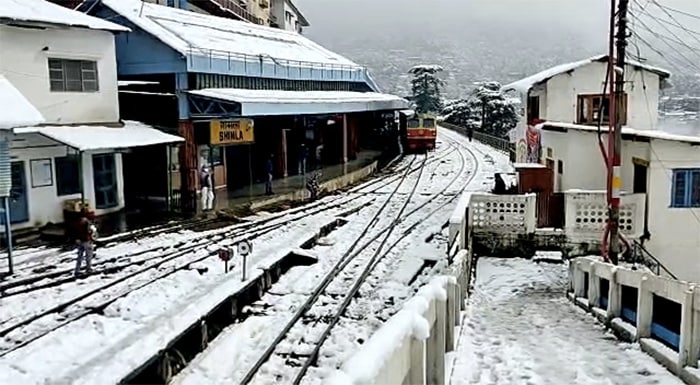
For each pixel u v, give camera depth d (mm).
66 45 22219
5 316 12906
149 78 28156
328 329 12773
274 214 25828
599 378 8406
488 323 11797
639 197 18375
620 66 15812
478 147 59438
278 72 34781
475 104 83625
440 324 6344
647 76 26031
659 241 18391
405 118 56562
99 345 11539
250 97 28016
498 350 9594
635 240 18469
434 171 41844
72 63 22609
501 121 74375
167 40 26734
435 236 22031
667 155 18094
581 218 18969
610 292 11375
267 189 29844
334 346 12047
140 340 11172
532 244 19312
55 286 14953
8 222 15789
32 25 20594
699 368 8445
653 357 9406
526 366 8781
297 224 23531
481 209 19484
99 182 24109
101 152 23438
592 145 20797
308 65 39375
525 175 22984
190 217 23938
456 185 34969
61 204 22203
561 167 22641
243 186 32250
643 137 18328
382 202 29578
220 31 36312
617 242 15758
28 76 21031
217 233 21422
